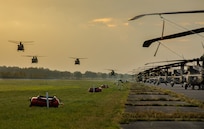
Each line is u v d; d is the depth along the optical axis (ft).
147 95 268.21
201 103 175.94
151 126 98.99
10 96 256.73
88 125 98.37
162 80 572.92
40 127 95.25
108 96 253.24
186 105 168.25
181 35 82.23
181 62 209.05
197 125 101.04
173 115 122.93
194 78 334.44
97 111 137.69
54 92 322.96
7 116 122.72
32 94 285.84
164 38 82.99
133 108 155.22
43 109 147.74
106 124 100.22
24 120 111.24
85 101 197.06
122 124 103.35
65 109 146.72
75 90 371.97
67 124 100.63
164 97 238.48
